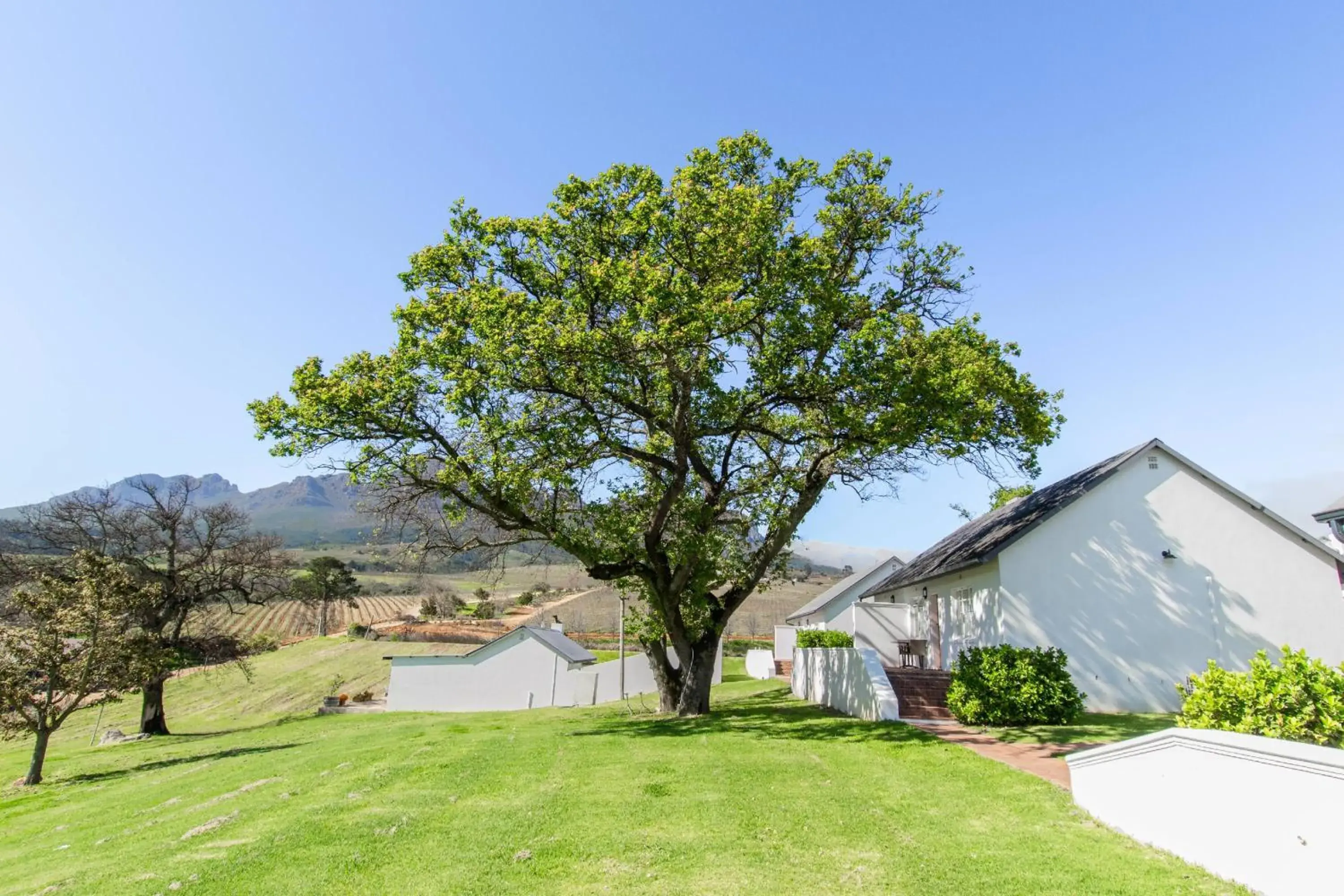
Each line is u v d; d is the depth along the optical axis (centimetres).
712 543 1794
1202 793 657
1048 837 749
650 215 1525
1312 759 546
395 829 829
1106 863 669
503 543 1844
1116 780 780
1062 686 1492
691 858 705
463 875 678
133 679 2072
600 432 1638
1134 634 1783
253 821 931
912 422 1495
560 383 1562
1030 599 1788
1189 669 1769
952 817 825
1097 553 1820
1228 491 1859
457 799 969
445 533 1848
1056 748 1207
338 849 763
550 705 3503
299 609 7338
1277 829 578
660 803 908
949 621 2198
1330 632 1800
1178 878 630
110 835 1025
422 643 5103
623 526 1791
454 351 1532
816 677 2178
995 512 2723
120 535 3191
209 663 3331
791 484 1758
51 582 2038
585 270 1546
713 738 1417
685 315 1411
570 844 757
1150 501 1855
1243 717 800
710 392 1542
